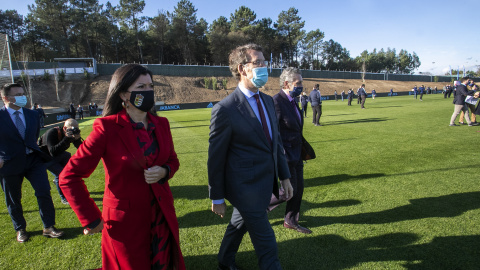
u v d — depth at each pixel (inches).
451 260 93.7
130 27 2458.2
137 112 67.2
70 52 2337.6
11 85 115.1
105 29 2262.6
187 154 271.1
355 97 1517.0
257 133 75.6
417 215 125.7
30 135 119.1
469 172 179.2
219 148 74.5
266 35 2743.6
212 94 1699.1
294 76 110.8
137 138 64.7
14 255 107.0
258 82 76.0
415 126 380.2
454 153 226.4
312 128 398.9
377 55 3833.7
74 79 1556.3
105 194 64.9
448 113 536.1
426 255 97.0
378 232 113.7
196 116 708.7
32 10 2185.0
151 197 65.7
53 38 2126.0
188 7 2546.8
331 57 3661.4
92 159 59.8
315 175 189.0
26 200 166.1
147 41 2486.5
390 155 229.8
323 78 2512.3
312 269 93.1
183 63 2669.8
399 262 94.3
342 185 167.9
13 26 2380.7
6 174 113.7
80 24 2129.7
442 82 3019.2
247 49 77.0
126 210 62.4
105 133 60.5
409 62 4352.9
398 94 1708.9
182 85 1716.3
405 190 154.9
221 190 77.2
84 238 119.1
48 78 1456.7
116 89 63.1
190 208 146.1
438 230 112.5
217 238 116.0
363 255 99.3
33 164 121.0
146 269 65.2
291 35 3078.2
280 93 114.5
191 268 96.7
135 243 63.7
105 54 2511.1
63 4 2127.2
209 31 2758.4
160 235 66.9
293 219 119.6
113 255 64.8
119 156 61.0
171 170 68.9
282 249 105.4
